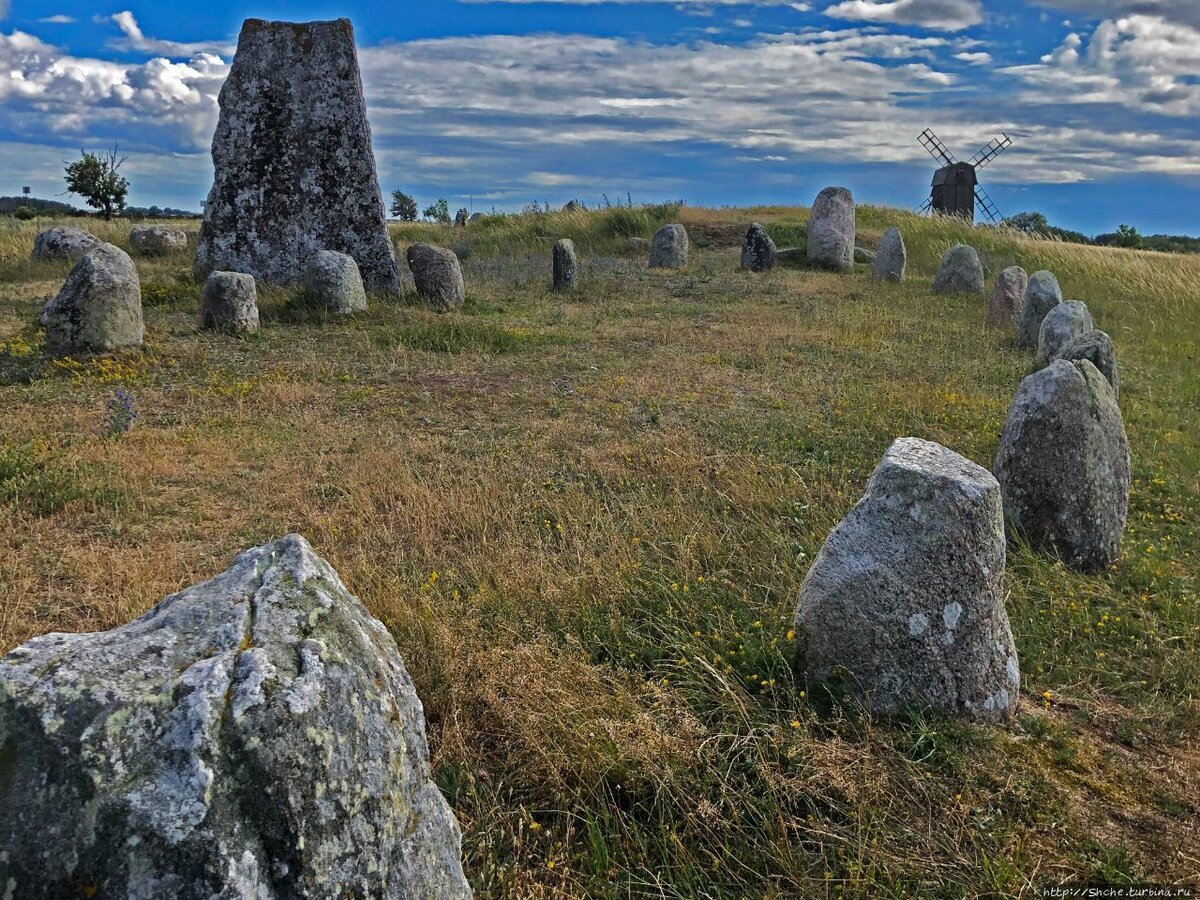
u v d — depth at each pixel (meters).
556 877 3.08
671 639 4.33
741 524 5.91
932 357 11.94
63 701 1.65
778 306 15.72
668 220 27.03
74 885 1.56
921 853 3.19
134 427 7.53
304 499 6.14
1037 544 6.08
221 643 1.89
